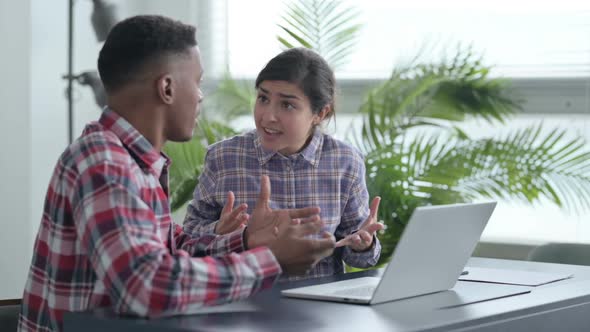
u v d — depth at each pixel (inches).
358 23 136.5
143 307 44.1
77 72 135.8
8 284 131.7
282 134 69.7
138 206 46.2
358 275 65.6
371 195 118.6
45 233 51.6
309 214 52.1
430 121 132.7
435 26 132.7
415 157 121.2
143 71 50.6
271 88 69.3
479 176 122.2
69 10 125.2
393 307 50.6
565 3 126.6
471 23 131.0
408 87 124.0
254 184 75.0
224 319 46.1
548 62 127.9
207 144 125.8
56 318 49.9
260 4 140.6
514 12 129.1
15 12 129.6
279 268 48.5
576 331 55.9
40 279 52.2
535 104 129.8
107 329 45.3
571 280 64.4
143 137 51.2
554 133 121.2
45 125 133.6
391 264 50.4
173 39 51.5
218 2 142.7
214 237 57.3
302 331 43.0
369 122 122.8
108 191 45.8
